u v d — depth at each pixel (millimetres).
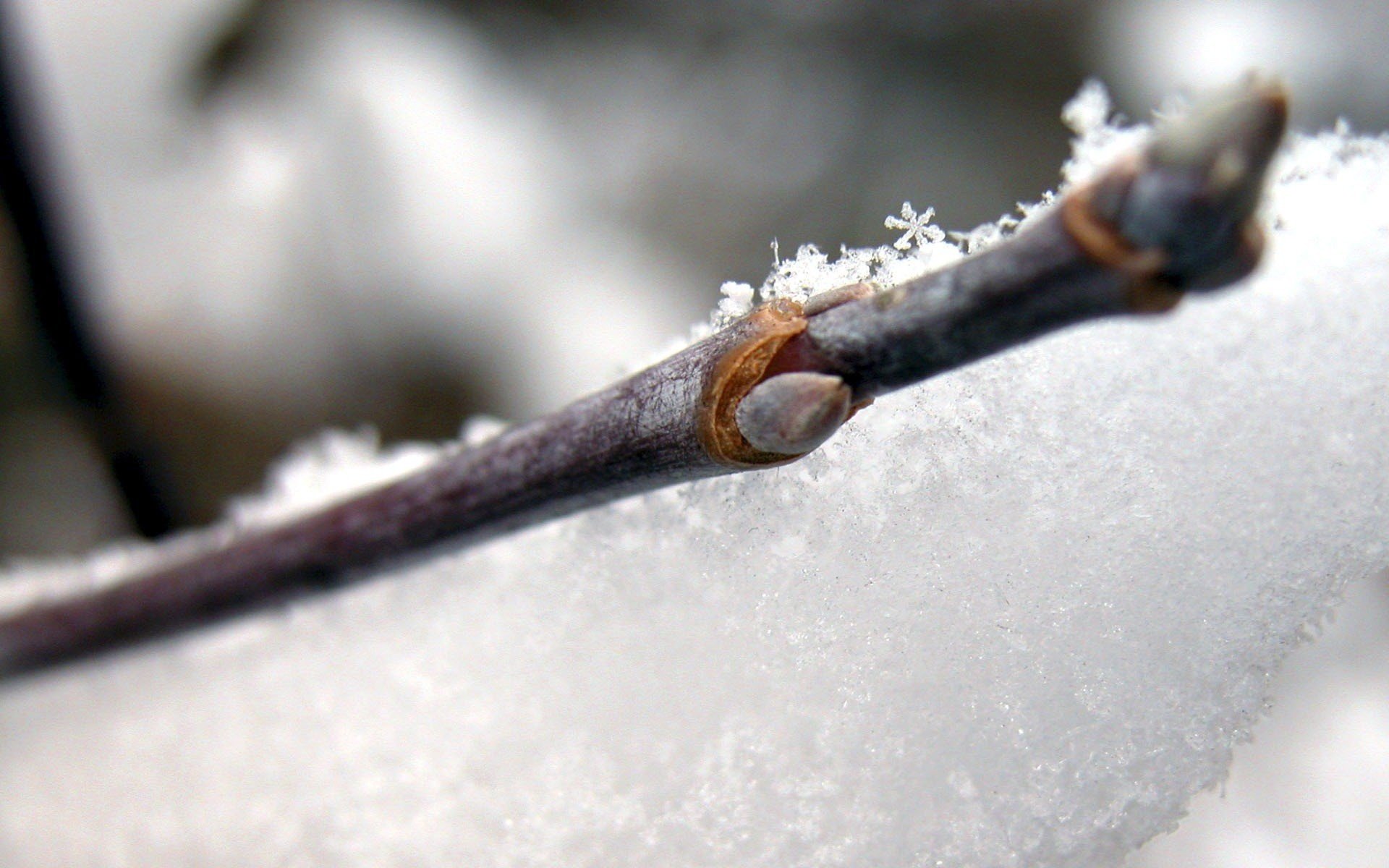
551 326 277
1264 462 101
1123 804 100
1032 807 100
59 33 263
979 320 86
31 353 257
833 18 286
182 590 127
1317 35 256
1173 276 83
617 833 106
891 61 281
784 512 104
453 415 277
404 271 279
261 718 126
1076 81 271
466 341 277
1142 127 105
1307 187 104
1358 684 210
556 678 110
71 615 138
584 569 110
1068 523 101
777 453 94
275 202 278
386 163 280
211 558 125
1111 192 82
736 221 278
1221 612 101
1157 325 102
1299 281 102
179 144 276
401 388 277
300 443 274
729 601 106
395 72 286
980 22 277
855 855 102
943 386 102
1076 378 102
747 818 104
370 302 278
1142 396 102
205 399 270
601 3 295
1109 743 100
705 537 106
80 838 134
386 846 114
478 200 282
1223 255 83
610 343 275
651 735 107
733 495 105
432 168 281
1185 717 100
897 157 273
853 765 102
